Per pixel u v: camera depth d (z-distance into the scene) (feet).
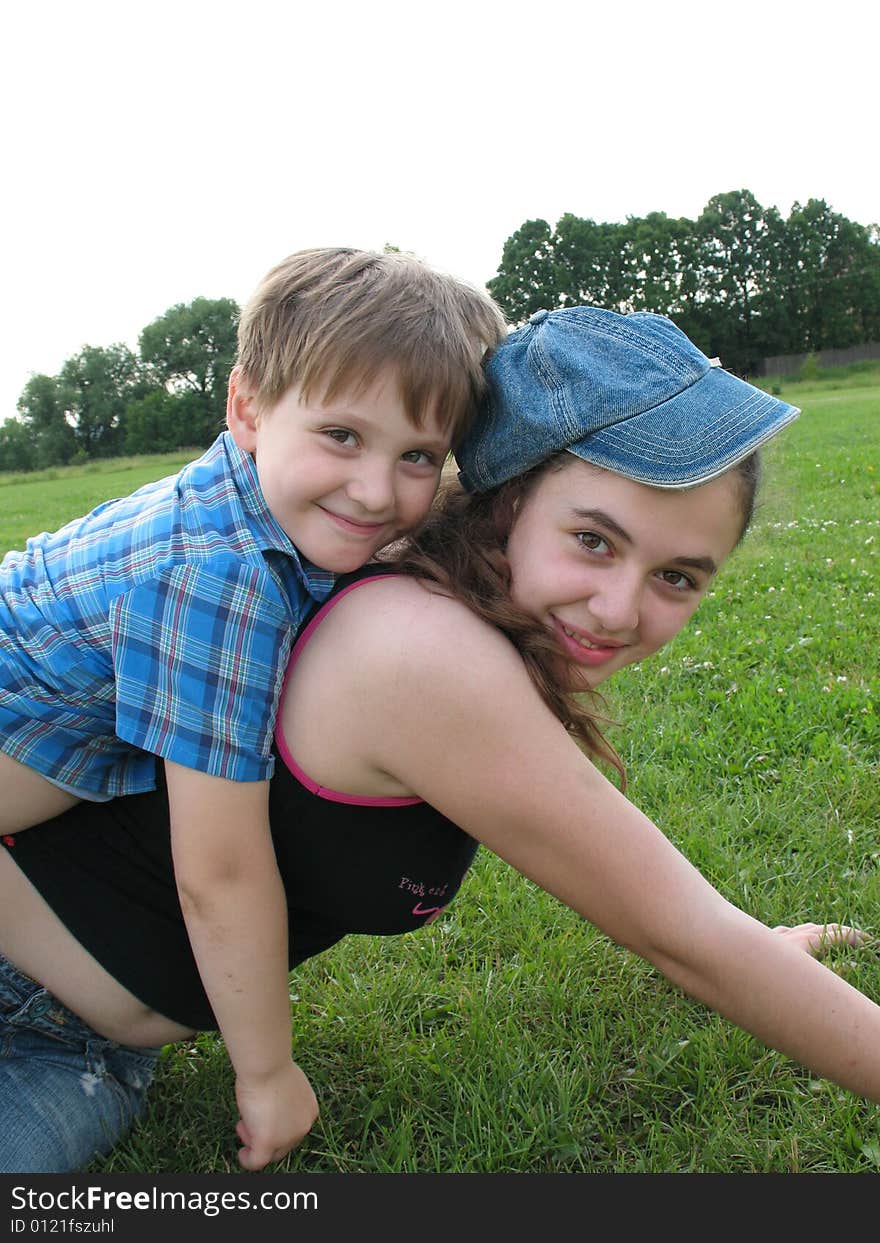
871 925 8.32
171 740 5.13
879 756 11.23
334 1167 6.41
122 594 5.22
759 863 9.19
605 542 4.96
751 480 5.11
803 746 11.56
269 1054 5.87
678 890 5.19
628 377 4.96
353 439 5.11
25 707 5.49
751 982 5.21
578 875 5.23
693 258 238.27
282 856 5.77
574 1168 6.41
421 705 4.98
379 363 4.93
